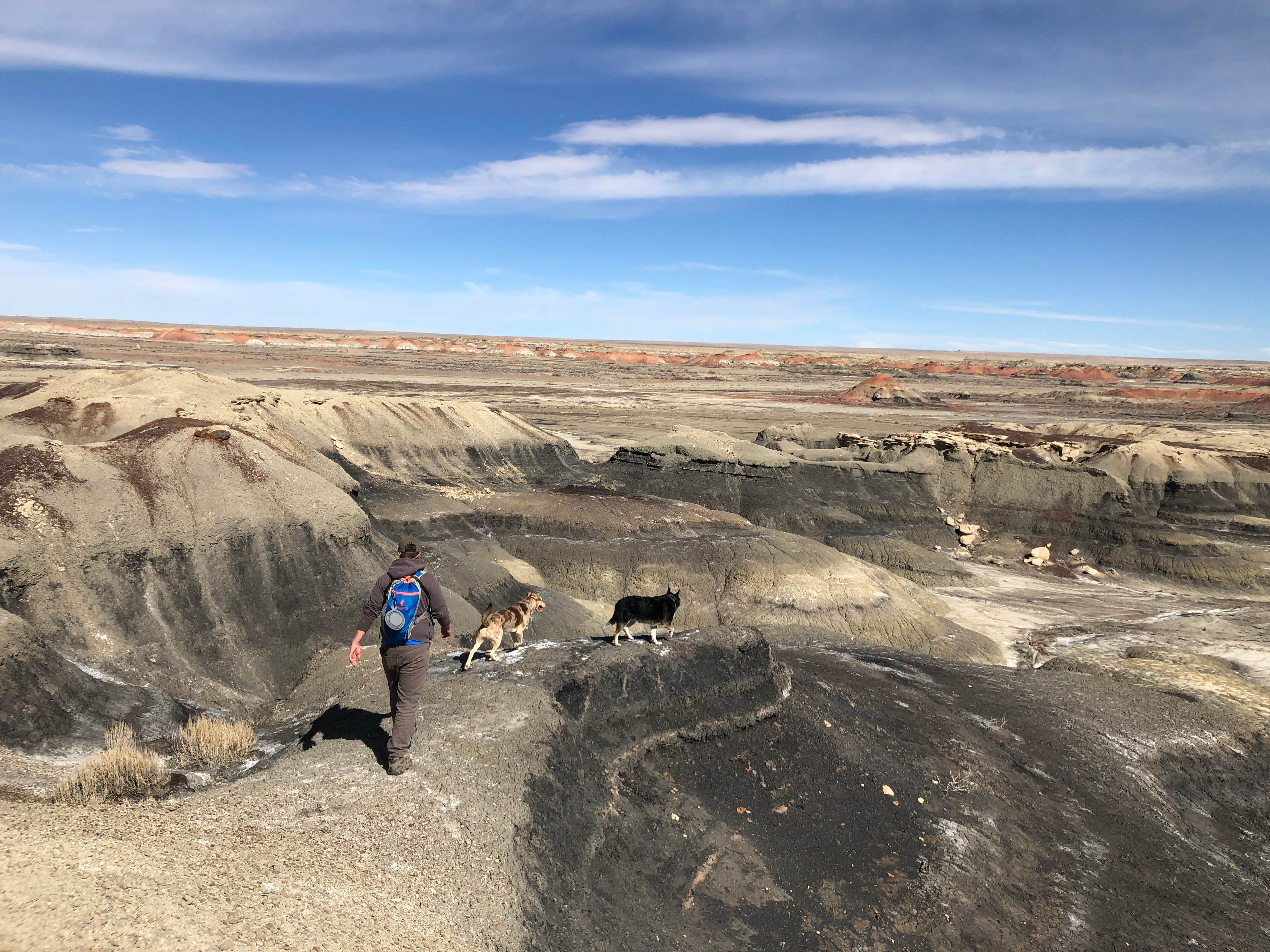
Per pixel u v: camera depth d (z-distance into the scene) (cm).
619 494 4325
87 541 1466
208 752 1015
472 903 677
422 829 741
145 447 1759
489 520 3991
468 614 2114
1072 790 1565
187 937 477
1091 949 1096
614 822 952
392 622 782
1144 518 4756
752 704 1299
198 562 1623
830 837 1132
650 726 1145
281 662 1634
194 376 3728
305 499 1955
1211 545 4428
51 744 1025
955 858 1179
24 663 1095
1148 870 1361
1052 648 3177
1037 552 4778
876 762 1355
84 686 1177
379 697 1040
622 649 1227
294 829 686
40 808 613
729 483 5172
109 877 514
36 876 484
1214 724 2003
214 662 1523
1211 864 1459
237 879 571
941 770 1433
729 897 950
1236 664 2892
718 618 3375
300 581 1803
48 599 1364
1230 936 1221
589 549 3650
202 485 1752
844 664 1997
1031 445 5916
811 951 919
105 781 828
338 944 537
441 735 914
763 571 3544
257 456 1944
